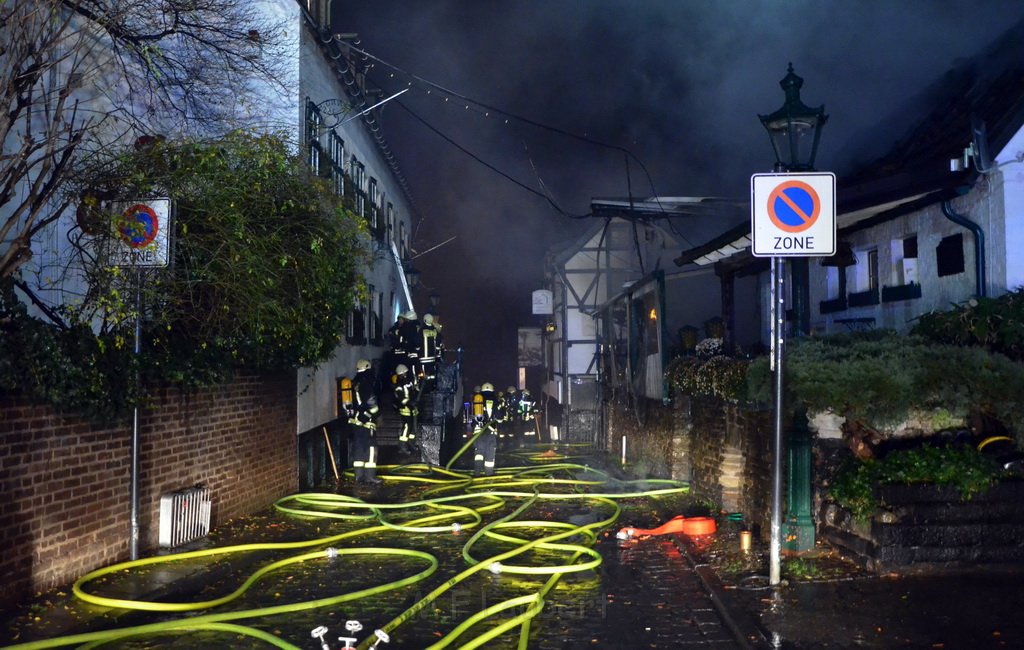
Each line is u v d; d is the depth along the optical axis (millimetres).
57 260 8641
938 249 11000
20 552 6980
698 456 13578
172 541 9367
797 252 7418
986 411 8398
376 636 5918
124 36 9188
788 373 8531
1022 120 9594
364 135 21203
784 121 9867
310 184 10656
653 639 6336
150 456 9234
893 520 7516
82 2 8719
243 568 8875
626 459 20781
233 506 11453
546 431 34281
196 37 10320
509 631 6578
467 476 16766
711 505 12414
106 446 8297
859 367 8312
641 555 9453
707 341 15164
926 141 12836
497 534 10617
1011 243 9602
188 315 9266
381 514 12414
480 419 17859
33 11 7512
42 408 7258
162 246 7945
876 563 7516
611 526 11391
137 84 10133
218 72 11594
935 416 8766
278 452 13266
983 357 8273
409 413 18391
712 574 8008
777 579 7402
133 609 6930
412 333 20625
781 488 7531
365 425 16031
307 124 14555
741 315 21438
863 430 8750
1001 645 5656
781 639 5898
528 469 17984
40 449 7238
